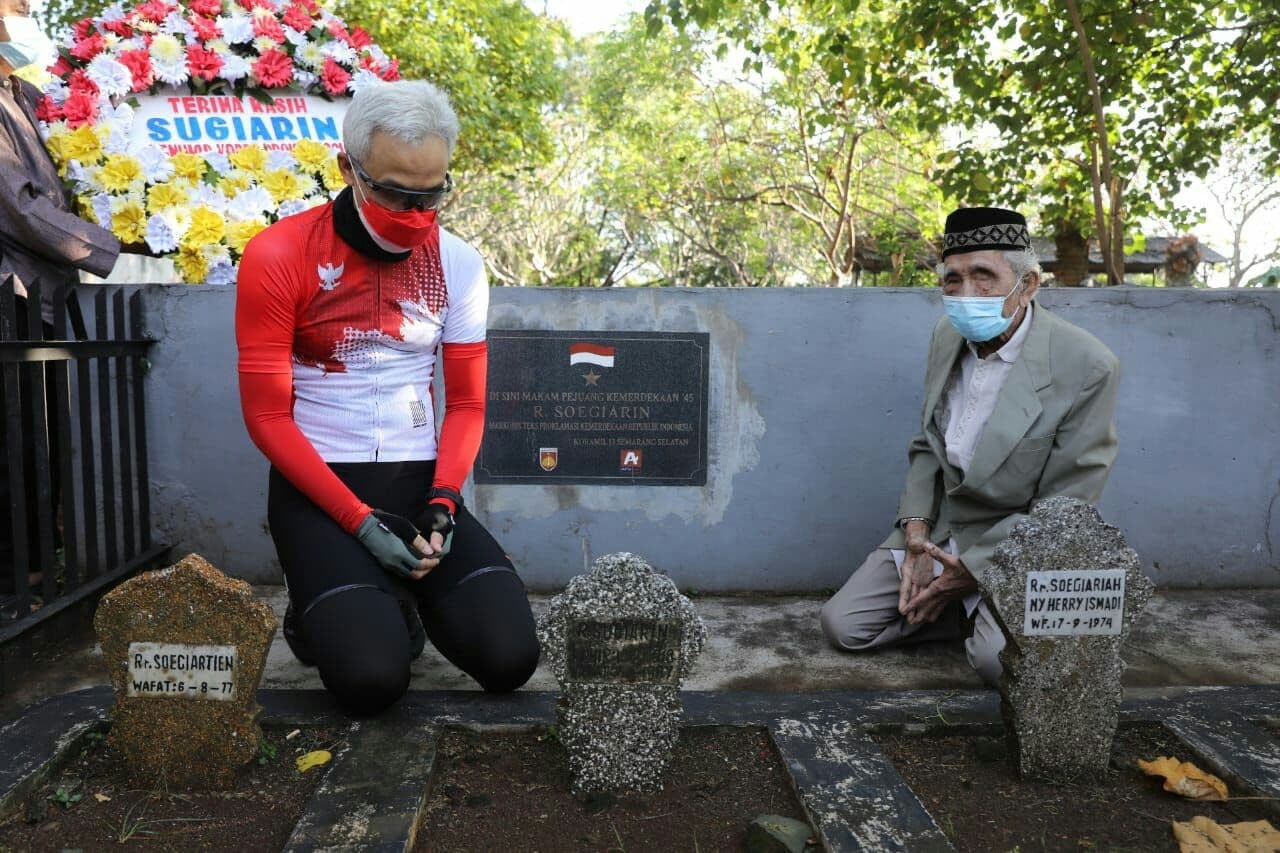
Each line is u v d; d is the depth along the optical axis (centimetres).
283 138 404
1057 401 277
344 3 1330
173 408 368
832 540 384
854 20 973
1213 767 224
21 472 285
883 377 376
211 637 211
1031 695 220
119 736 214
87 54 384
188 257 383
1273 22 605
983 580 221
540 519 379
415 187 222
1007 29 687
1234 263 2173
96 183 372
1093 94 554
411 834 191
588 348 370
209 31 393
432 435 266
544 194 2559
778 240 2320
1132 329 374
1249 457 382
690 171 1989
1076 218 837
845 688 291
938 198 1440
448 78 1419
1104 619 219
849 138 1608
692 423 376
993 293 274
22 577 288
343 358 247
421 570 240
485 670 249
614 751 213
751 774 225
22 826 199
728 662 312
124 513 349
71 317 348
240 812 205
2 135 339
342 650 227
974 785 220
